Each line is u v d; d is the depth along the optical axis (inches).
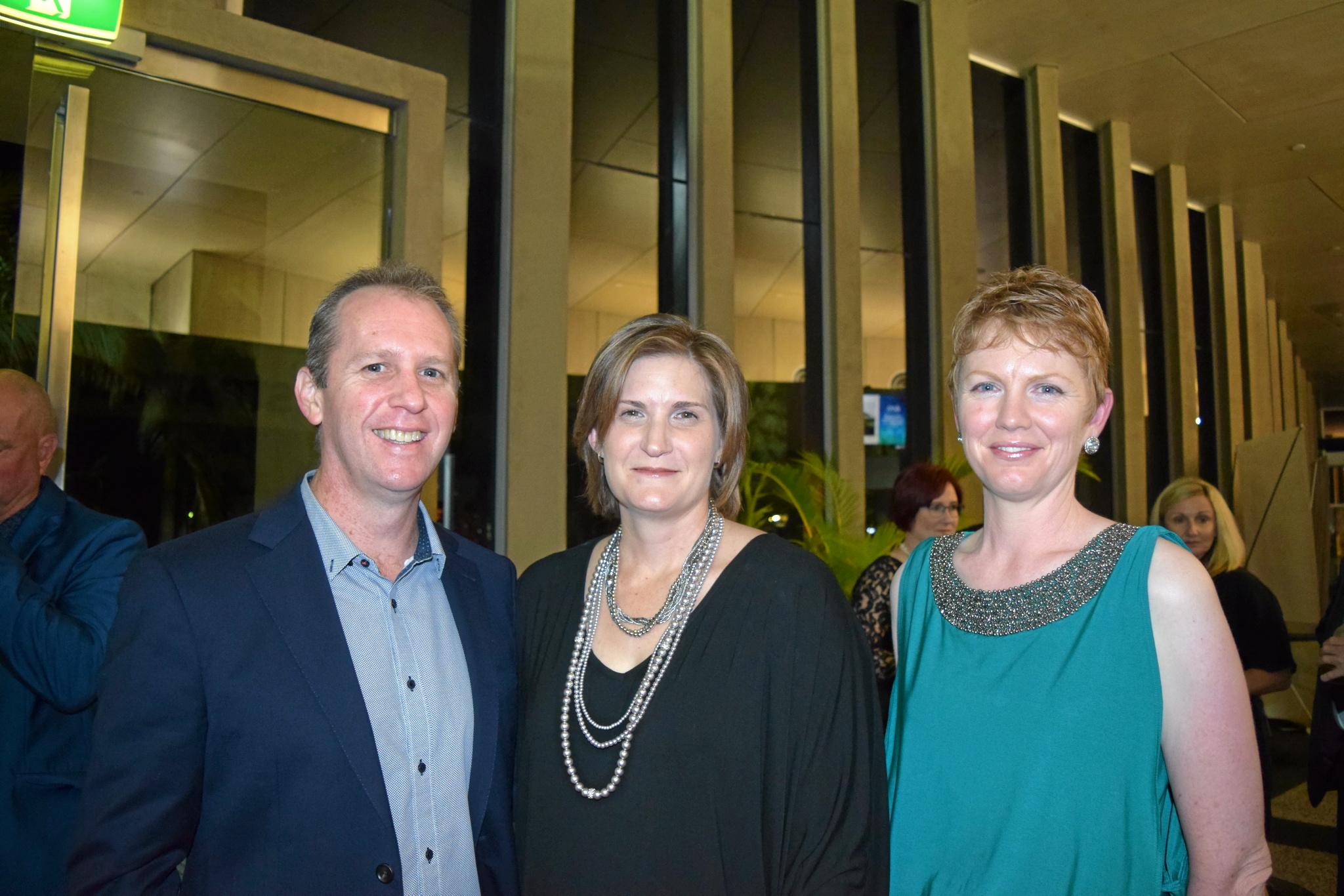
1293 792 196.1
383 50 190.2
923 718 56.3
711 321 232.5
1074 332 52.6
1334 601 99.4
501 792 58.5
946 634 57.7
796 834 53.2
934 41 283.9
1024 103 329.1
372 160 161.6
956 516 130.6
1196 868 48.9
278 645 51.6
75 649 65.4
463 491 194.5
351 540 56.8
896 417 277.0
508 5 204.8
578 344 219.3
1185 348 401.4
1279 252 511.5
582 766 56.4
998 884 50.8
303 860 49.4
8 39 121.3
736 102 251.9
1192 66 319.6
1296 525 218.8
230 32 138.8
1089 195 367.2
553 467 196.2
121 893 45.2
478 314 199.9
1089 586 52.2
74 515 74.9
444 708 56.7
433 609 59.6
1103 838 49.3
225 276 147.3
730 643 56.3
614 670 58.6
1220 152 389.7
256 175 149.5
